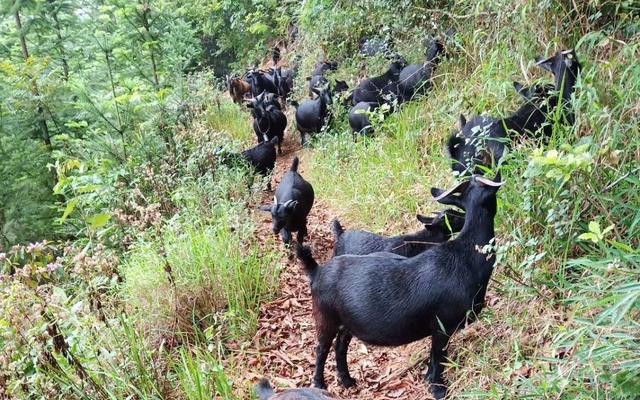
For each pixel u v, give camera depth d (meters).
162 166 6.43
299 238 5.50
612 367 2.36
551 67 4.30
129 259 5.14
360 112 6.55
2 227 7.71
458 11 7.54
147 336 4.02
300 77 12.55
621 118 3.33
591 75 3.77
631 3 4.53
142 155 7.41
